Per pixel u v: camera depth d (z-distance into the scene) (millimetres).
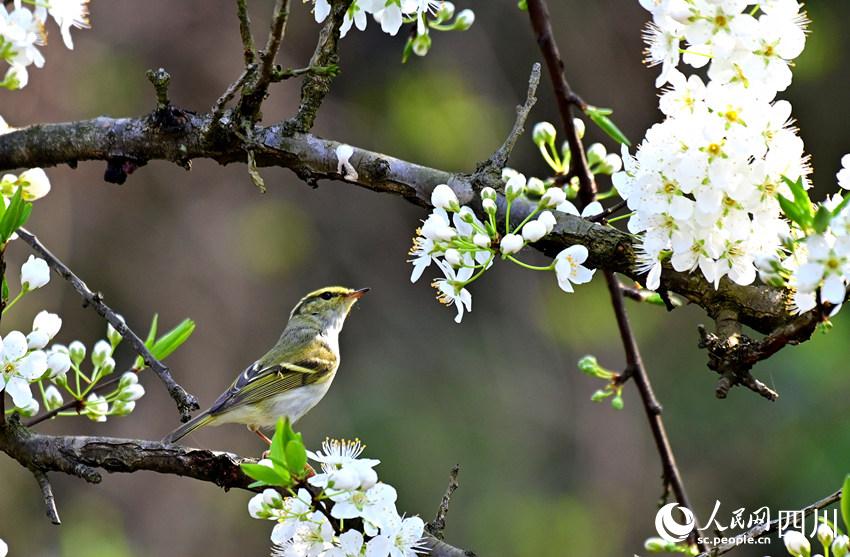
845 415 13523
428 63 16906
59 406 5789
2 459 14875
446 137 16438
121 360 16062
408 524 4465
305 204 17297
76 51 15953
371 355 16688
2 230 4863
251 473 4152
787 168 4348
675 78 4473
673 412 15180
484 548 15141
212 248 16750
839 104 15172
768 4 4375
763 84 4395
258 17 17000
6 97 15336
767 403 14250
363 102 16922
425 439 15961
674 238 4449
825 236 4031
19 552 14594
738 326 4848
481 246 4633
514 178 4684
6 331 14773
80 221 16234
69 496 15211
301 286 17031
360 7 5270
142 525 15516
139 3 16531
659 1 4449
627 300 15867
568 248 4723
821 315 4062
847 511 4168
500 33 17031
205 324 16469
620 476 15547
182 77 16594
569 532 15117
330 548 4379
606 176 13203
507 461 15797
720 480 14375
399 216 17531
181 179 16953
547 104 16844
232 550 15711
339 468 4301
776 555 14227
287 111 16688
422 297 17141
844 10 15242
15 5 5430
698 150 4332
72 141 5949
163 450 5059
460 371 16562
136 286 16359
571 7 16750
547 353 16375
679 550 5570
